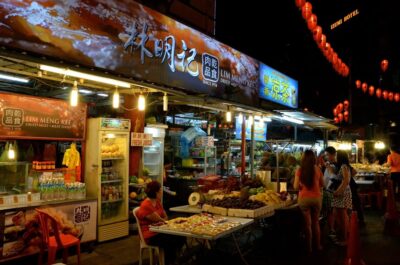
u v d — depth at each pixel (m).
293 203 7.32
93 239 6.52
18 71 5.47
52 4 4.85
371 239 7.50
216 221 5.15
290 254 6.38
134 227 7.55
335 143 15.90
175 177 10.50
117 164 7.50
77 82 6.22
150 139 8.14
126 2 6.06
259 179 7.69
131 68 6.13
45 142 6.78
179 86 7.32
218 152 12.80
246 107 9.35
